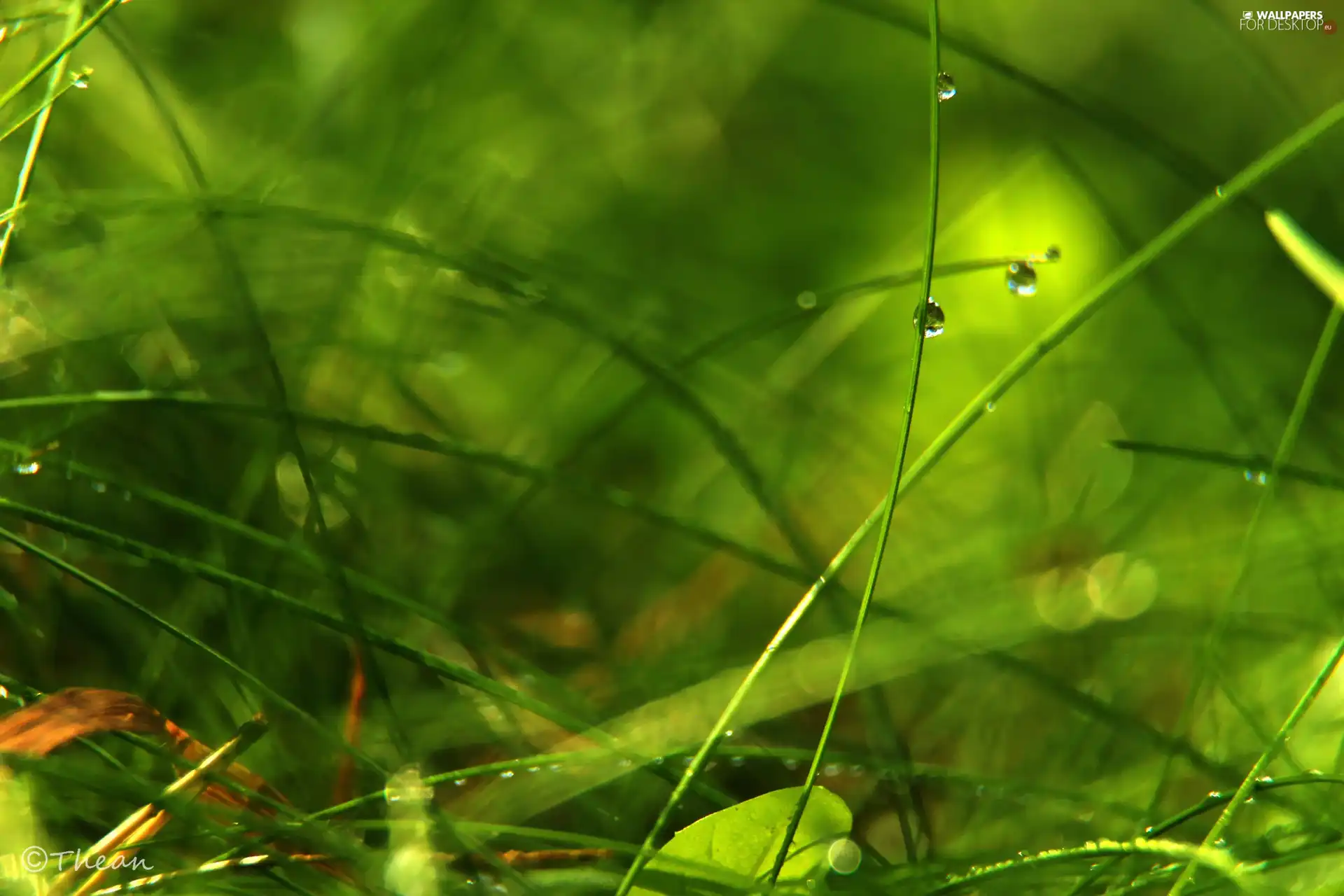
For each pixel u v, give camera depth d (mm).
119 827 392
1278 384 475
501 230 481
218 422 440
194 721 415
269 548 425
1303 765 417
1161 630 435
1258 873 384
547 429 466
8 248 429
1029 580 448
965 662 437
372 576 430
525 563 451
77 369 436
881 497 468
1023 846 413
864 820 424
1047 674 417
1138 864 394
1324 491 449
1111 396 481
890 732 421
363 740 416
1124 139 442
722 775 421
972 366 487
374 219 453
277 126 488
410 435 418
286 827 385
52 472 425
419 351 457
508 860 402
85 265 440
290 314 451
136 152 471
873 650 426
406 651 399
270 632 421
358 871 391
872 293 469
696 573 456
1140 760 426
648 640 447
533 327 475
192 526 427
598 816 413
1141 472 472
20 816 386
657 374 433
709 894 389
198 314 448
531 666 415
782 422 465
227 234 448
